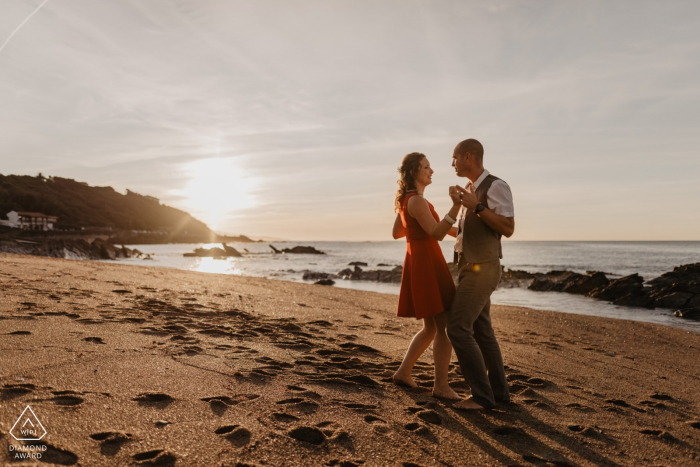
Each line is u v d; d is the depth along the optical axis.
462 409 3.03
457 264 3.30
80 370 2.87
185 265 35.97
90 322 4.34
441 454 2.28
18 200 120.38
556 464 2.29
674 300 13.57
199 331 4.57
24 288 6.05
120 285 7.66
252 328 5.04
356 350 4.55
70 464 1.76
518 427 2.78
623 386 4.07
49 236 85.50
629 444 2.66
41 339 3.51
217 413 2.44
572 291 17.38
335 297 9.24
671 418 3.22
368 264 40.16
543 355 5.22
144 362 3.21
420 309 3.26
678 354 6.01
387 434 2.44
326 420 2.53
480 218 3.13
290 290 9.94
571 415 3.10
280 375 3.31
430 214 3.24
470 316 3.10
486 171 3.22
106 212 152.25
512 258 53.53
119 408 2.34
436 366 3.30
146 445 1.99
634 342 6.74
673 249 98.06
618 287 15.46
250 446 2.09
